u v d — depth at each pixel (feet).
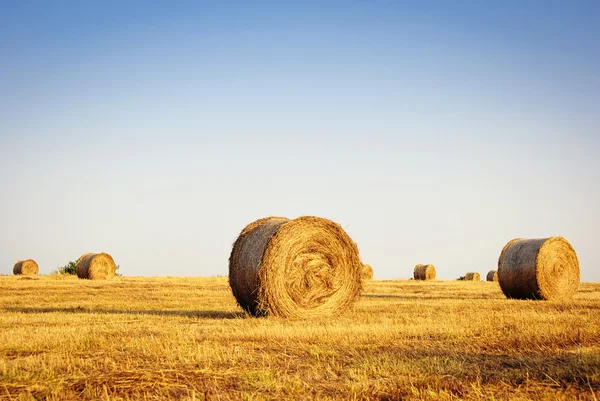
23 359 28.66
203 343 33.12
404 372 26.14
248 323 44.21
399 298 76.02
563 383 24.23
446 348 32.45
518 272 77.92
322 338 35.42
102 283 106.93
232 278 55.36
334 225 53.47
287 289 51.26
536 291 76.13
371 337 35.94
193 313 53.78
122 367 27.12
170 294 79.82
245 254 53.78
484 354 30.89
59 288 91.50
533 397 22.35
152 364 27.78
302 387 23.82
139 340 34.06
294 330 38.50
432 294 87.51
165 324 42.91
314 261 52.60
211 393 22.99
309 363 28.50
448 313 51.78
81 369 26.73
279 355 30.22
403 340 35.01
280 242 51.37
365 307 58.49
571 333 36.65
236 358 29.12
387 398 22.34
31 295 75.72
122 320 45.68
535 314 49.11
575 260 78.33
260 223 56.85
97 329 39.19
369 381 24.56
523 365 27.99
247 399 21.94
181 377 25.22
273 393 23.06
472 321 43.52
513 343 33.73
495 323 42.24
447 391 22.86
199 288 94.84
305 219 52.42
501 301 68.69
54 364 27.35
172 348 31.53
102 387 23.54
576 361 27.86
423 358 29.19
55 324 42.68
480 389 23.13
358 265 54.29
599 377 24.63
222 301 67.87
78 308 58.18
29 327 40.24
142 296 75.61
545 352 31.32
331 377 25.66
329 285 52.90
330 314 52.60
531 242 78.79
